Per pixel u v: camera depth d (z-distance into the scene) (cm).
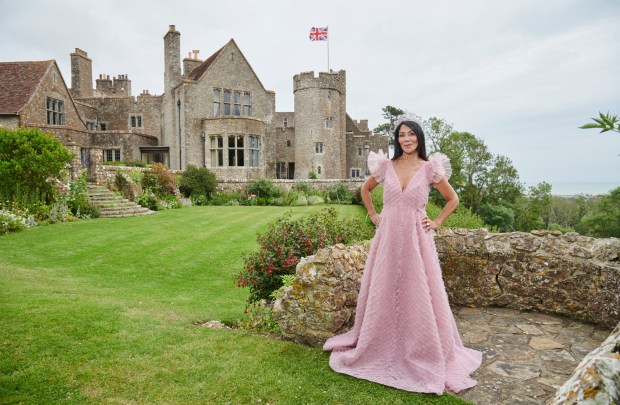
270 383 308
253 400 288
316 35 3734
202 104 2881
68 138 2211
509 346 368
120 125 3366
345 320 380
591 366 197
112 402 286
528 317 441
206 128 2792
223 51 2973
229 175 2772
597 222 4450
